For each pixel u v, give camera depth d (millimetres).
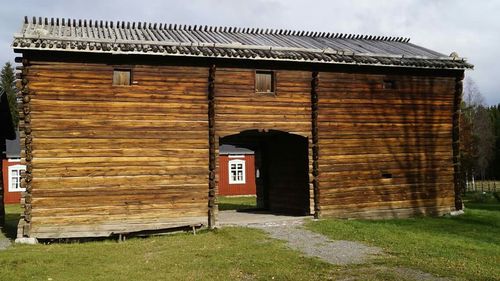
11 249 13242
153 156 15688
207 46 16438
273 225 16266
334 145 17781
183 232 15648
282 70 17312
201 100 16281
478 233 15445
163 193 15695
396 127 18703
